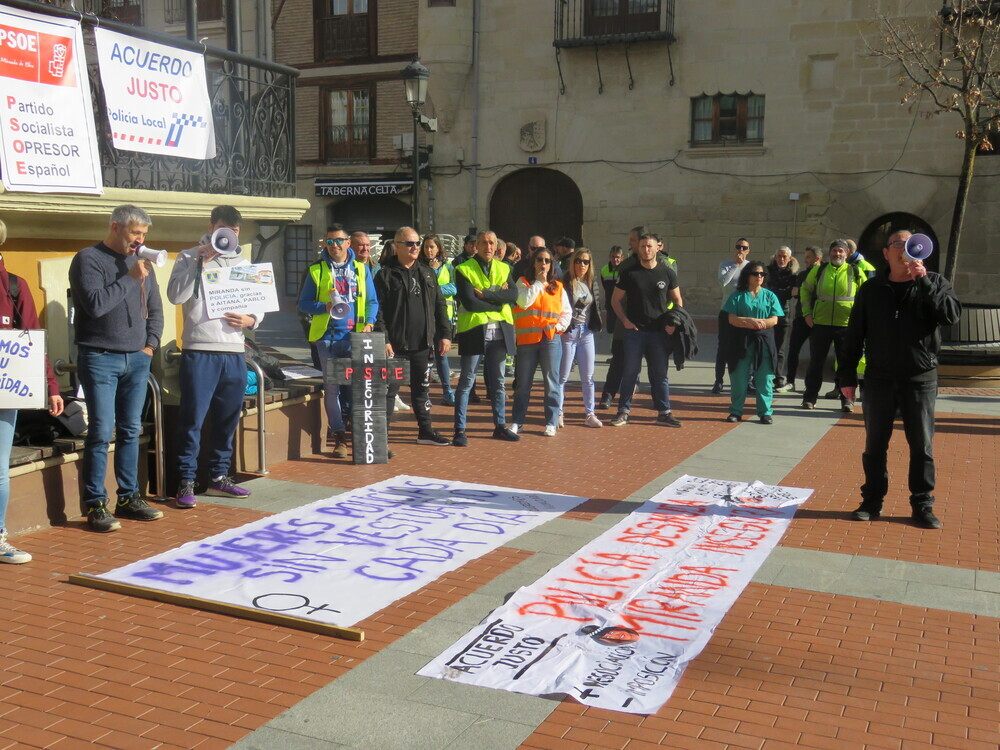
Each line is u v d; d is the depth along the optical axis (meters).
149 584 4.95
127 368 5.96
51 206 6.39
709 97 22.23
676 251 22.73
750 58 21.64
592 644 4.27
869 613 4.77
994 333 12.96
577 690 3.82
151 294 6.19
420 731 3.52
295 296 26.91
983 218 20.33
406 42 24.88
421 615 4.65
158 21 24.55
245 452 7.59
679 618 4.59
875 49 18.92
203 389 6.50
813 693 3.87
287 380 8.50
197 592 4.85
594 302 9.72
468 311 8.65
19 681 3.90
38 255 6.72
